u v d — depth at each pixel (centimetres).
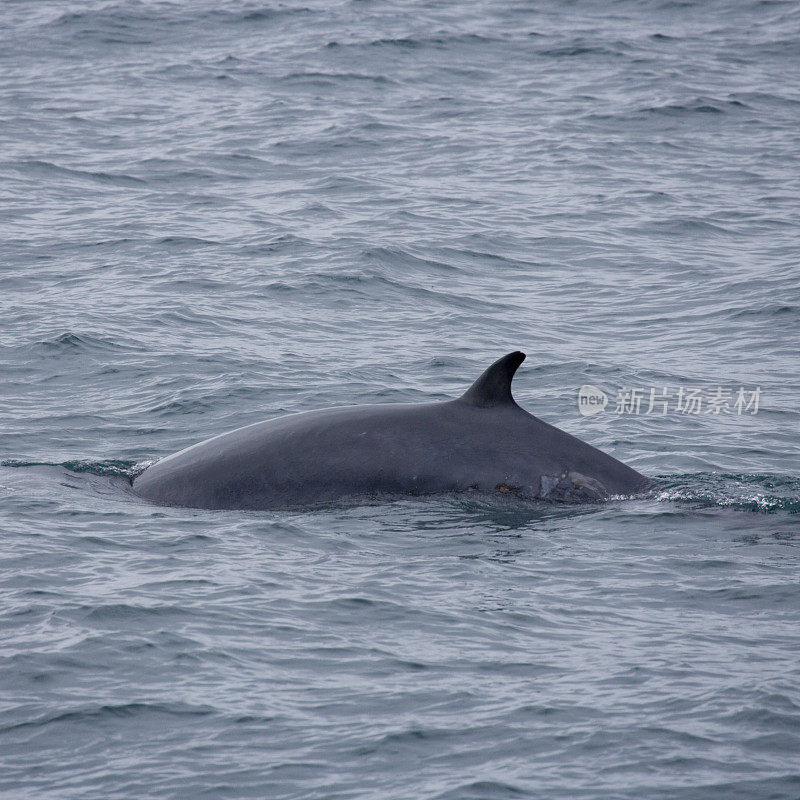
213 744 2933
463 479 4525
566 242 10394
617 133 15088
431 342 7650
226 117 15600
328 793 2748
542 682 3234
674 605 3728
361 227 10662
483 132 15025
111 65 18675
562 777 2803
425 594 3784
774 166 13450
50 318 7781
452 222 10938
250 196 11900
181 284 8806
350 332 7831
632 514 4441
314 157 13675
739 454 5606
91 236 10200
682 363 7281
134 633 3462
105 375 6725
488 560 4047
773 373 7069
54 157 13312
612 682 3228
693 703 3103
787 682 3200
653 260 9844
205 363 6950
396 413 4734
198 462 4747
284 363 7050
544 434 4669
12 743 2930
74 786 2766
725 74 18438
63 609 3603
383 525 4312
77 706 3077
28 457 5350
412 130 15062
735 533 4306
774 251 10050
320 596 3750
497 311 8450
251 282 8894
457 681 3241
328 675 3269
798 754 2883
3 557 3994
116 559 4016
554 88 17525
